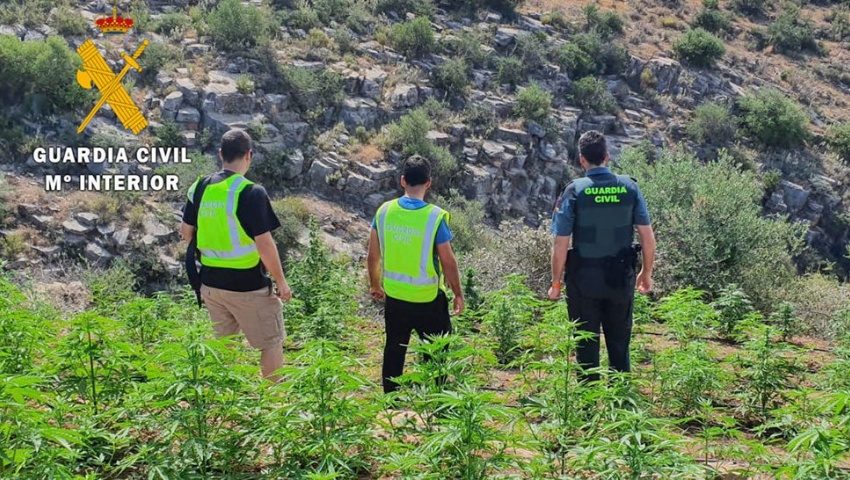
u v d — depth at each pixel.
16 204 26.34
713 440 5.48
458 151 34.59
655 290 13.39
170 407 4.38
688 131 39.94
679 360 5.98
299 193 31.36
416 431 4.55
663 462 3.77
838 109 45.81
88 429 4.26
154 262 26.30
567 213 5.91
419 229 5.83
